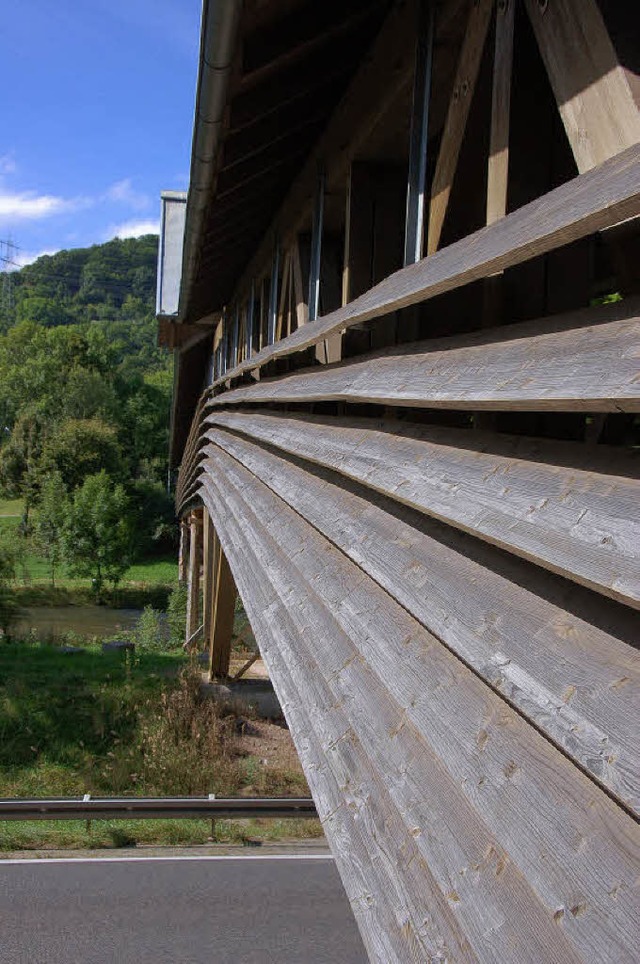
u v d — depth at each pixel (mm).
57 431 54812
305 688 2912
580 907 986
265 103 4086
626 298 1419
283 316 6398
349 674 2428
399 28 3375
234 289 10852
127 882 7500
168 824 9641
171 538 52969
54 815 8969
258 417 6785
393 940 1500
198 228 5699
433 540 2098
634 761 950
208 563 16688
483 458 1862
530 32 2115
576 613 1313
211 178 4617
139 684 14336
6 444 59469
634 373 1140
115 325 139875
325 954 5941
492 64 2445
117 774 11336
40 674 15336
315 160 5145
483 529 1517
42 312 145000
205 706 13398
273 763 11906
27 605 34969
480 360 1855
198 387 26453
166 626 26031
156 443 68062
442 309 3072
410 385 2217
